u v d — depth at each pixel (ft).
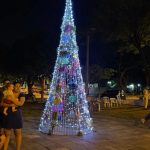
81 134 48.01
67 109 51.52
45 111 52.49
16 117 34.65
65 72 51.01
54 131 50.01
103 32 94.89
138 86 242.17
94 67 162.71
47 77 153.58
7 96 34.42
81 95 52.03
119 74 178.09
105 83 200.34
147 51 114.73
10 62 161.17
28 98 141.08
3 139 34.14
